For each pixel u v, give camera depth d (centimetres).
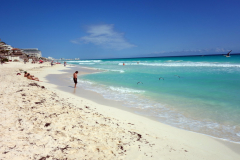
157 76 2012
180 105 894
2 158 323
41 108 690
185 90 1223
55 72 2967
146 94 1162
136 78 1934
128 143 473
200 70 2436
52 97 955
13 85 1154
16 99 782
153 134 564
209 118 710
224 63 3584
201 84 1403
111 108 870
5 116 554
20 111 620
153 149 455
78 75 2503
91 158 372
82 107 833
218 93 1092
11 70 2662
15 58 6812
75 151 391
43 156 351
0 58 5172
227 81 1468
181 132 591
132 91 1268
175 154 438
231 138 547
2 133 432
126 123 652
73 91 1310
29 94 928
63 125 537
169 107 871
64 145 411
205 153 455
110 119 676
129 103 963
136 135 534
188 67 3058
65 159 354
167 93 1162
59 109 711
